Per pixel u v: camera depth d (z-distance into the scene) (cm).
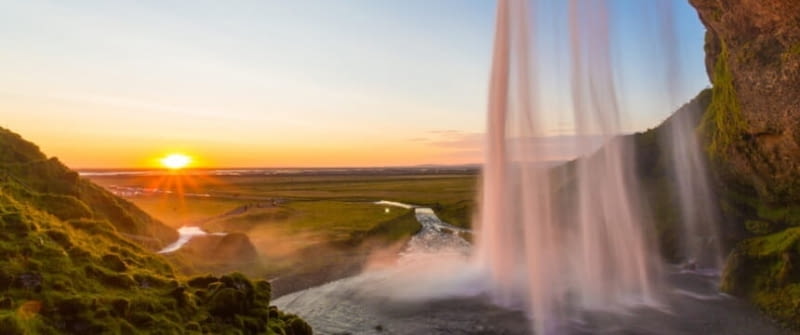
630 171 3541
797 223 3117
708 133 4081
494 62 2962
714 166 3894
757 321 2241
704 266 3253
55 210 1844
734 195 3725
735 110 3422
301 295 2947
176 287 1280
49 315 977
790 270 2431
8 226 1249
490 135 3108
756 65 3002
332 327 2316
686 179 4128
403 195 10425
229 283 1395
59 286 1077
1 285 1005
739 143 3462
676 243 3522
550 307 2458
